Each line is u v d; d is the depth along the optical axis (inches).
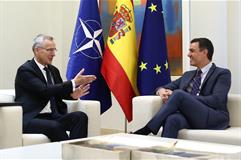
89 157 42.6
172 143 47.5
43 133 102.9
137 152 41.2
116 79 136.9
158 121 105.3
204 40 121.2
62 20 204.1
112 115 189.5
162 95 115.1
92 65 142.0
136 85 141.4
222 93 113.5
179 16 162.9
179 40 163.2
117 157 40.4
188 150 43.8
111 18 187.3
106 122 192.1
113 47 139.6
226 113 113.6
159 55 141.2
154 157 40.2
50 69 121.5
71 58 143.6
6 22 187.9
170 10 165.5
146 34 141.5
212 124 110.3
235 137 96.9
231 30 142.8
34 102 111.2
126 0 142.7
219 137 99.3
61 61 203.3
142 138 52.9
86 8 145.3
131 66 139.9
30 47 197.6
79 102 117.4
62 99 119.5
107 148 43.1
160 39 142.3
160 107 114.3
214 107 112.7
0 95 113.1
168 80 142.6
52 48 117.2
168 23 166.2
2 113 91.5
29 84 110.3
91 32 143.9
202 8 151.3
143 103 113.3
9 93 120.3
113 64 138.1
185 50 161.6
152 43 140.6
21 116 95.1
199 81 121.0
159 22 142.9
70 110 119.7
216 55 146.6
